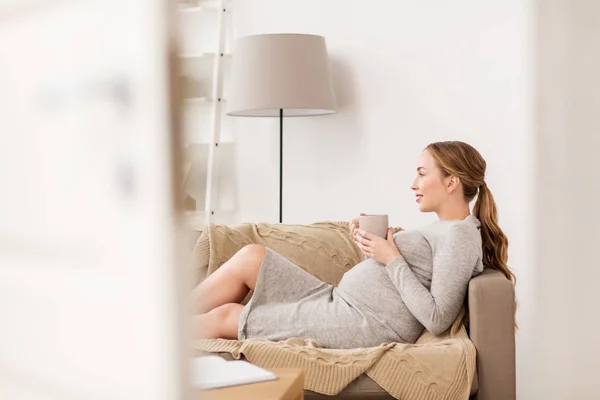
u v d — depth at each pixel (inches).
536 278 119.9
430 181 95.0
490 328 80.7
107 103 12.2
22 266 12.2
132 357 12.8
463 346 79.7
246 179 148.0
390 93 135.6
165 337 13.0
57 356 12.4
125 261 12.5
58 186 12.3
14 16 12.2
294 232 110.4
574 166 113.7
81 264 12.4
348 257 108.3
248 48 128.6
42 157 12.3
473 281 82.3
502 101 126.5
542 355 118.8
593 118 110.6
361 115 137.9
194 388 13.7
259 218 147.0
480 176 94.9
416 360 77.6
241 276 95.1
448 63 131.3
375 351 78.0
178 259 12.8
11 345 12.4
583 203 112.6
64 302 12.4
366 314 89.5
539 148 119.0
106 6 12.1
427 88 133.0
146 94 12.1
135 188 12.3
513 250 124.6
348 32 138.4
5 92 12.4
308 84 126.7
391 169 135.9
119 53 12.1
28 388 12.4
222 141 150.2
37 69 12.3
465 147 95.7
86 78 12.2
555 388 117.0
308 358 77.0
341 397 77.2
